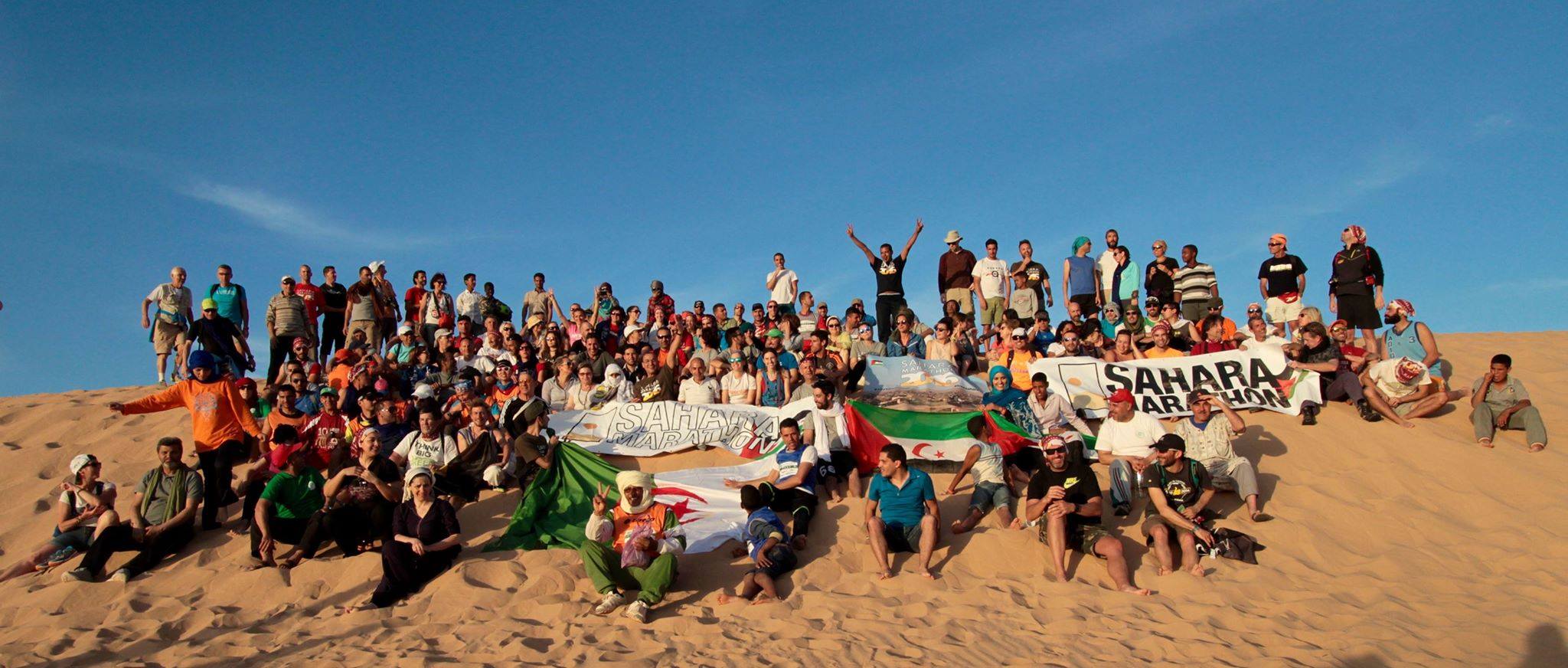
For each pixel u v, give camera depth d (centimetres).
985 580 979
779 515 1127
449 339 1647
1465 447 1260
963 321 1750
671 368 1470
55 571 1055
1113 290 1872
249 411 1204
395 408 1249
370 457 1089
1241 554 1008
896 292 1888
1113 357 1558
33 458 1392
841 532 1085
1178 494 1006
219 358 1539
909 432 1272
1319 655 802
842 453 1234
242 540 1113
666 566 928
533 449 1163
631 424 1373
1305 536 1052
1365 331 1561
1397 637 837
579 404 1466
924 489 1033
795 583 976
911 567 1008
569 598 958
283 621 926
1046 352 1614
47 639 875
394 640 861
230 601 983
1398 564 1001
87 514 1062
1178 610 899
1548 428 1346
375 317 1855
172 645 866
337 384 1563
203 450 1159
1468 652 808
